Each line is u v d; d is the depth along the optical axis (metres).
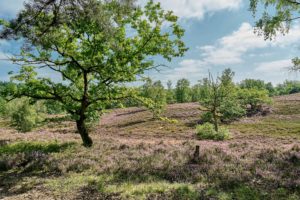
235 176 10.45
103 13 11.31
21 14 10.53
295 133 35.94
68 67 16.47
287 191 8.66
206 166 12.16
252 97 64.31
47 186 9.92
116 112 86.44
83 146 17.56
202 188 9.23
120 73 16.69
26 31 10.95
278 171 11.10
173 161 13.27
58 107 19.02
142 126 52.94
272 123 48.34
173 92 112.81
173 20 15.84
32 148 17.38
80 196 8.71
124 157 14.25
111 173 11.59
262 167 11.84
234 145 18.70
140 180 10.59
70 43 15.62
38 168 12.80
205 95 36.12
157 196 8.34
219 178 10.44
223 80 34.25
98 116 20.34
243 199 8.01
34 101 17.84
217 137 30.36
